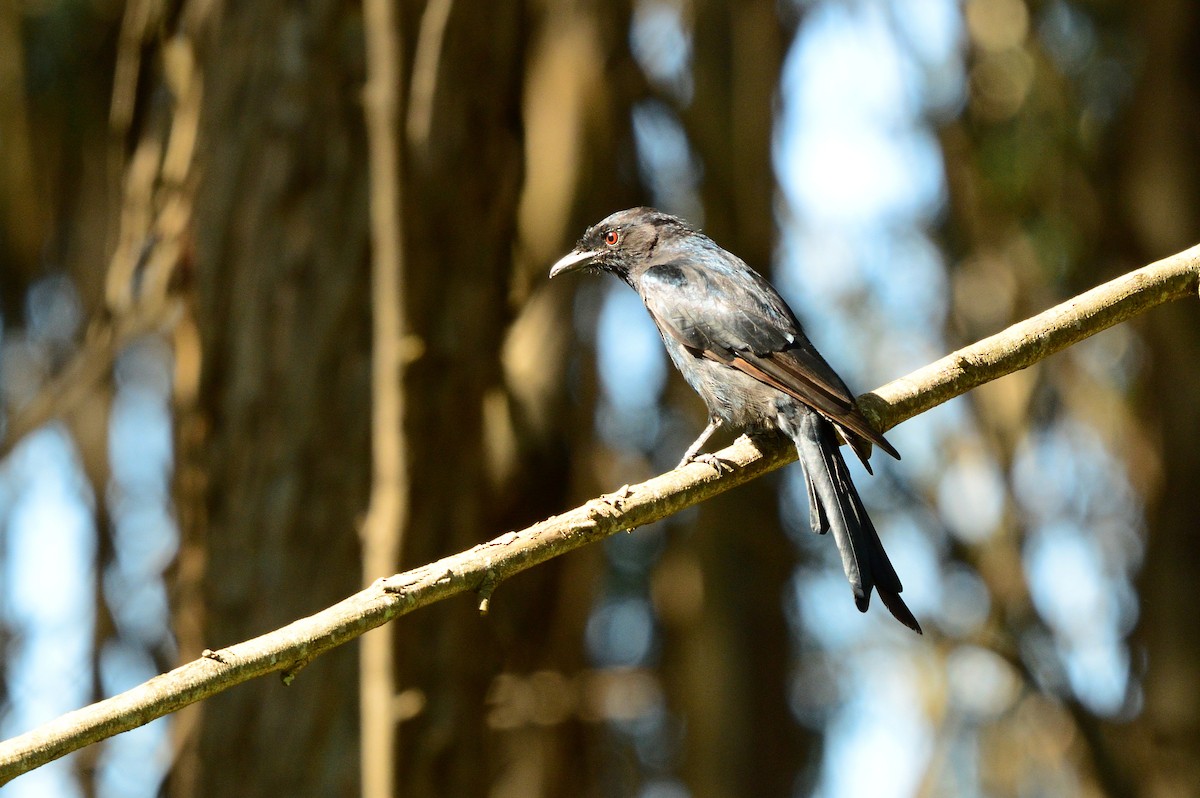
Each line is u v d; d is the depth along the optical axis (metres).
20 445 12.42
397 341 10.45
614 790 15.90
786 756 14.53
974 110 13.98
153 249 12.27
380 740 10.25
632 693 15.15
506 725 12.98
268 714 11.38
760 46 13.70
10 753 5.82
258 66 12.02
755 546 14.58
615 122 13.73
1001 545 14.36
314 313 11.77
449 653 11.68
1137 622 14.52
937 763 14.34
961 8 14.00
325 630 6.43
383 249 10.46
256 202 11.88
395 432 10.45
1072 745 14.06
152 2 12.26
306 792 11.25
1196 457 14.09
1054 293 14.07
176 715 11.80
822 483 8.75
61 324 15.30
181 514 12.14
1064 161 13.87
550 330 13.34
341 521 11.60
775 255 13.93
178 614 12.48
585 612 13.76
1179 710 13.80
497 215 12.31
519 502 12.98
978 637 13.56
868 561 8.30
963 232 14.50
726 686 14.46
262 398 11.74
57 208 14.82
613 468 14.45
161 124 13.00
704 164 13.78
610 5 13.54
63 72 14.55
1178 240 13.51
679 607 15.01
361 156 11.96
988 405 14.53
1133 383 14.88
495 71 12.29
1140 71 13.80
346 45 11.98
